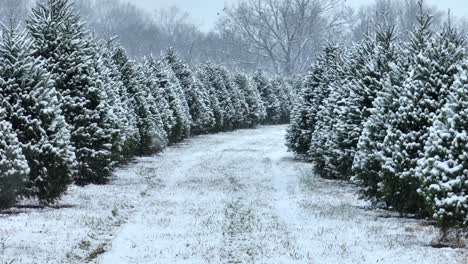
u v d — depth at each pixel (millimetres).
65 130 20047
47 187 19484
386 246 14000
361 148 19969
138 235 15281
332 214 18719
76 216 17516
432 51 17828
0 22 19906
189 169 33094
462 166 13555
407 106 17625
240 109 70562
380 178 19609
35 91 19312
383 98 19500
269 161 38656
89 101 24812
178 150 45438
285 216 18578
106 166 25844
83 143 24703
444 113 14703
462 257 12875
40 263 11695
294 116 39781
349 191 25031
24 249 12789
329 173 29000
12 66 19266
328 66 36250
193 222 17219
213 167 34281
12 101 19312
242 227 16391
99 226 16094
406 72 19672
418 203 17547
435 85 17547
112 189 24406
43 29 24500
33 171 19234
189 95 58688
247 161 38312
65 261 12055
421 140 17266
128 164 35031
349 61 26844
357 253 13250
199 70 65312
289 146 39969
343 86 27000
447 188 13531
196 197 22766
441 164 13781
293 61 115625
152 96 44469
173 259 12602
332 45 36906
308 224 17062
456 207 13391
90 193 22984
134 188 24891
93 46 29469
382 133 19266
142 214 18578
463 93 14328
